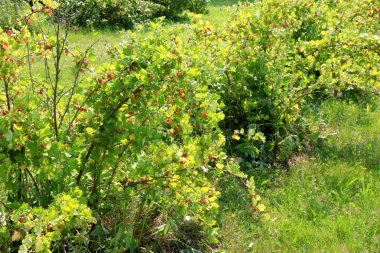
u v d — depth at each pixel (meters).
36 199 3.88
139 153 3.72
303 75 6.35
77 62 3.73
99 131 3.72
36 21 3.71
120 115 3.73
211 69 5.20
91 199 3.85
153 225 4.43
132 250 4.01
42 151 3.52
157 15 15.53
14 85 3.70
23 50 3.59
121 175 4.06
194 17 5.79
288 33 6.41
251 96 6.12
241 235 4.59
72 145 3.76
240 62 6.00
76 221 3.35
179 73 3.63
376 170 5.79
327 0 8.45
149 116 3.65
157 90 3.62
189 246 4.30
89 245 4.01
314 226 4.73
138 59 3.65
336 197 5.22
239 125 6.22
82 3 13.28
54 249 3.81
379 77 6.30
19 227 3.19
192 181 4.01
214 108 3.99
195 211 3.83
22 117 3.33
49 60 9.25
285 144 5.81
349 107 7.54
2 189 4.72
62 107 4.05
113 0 13.88
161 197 4.12
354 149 6.25
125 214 4.20
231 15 6.83
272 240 4.53
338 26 7.00
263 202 5.12
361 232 4.62
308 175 5.68
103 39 11.93
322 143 6.46
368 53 6.31
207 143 3.90
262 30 6.21
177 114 3.72
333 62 6.26
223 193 5.22
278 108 6.04
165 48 3.62
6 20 10.66
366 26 7.69
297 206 5.07
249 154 5.98
